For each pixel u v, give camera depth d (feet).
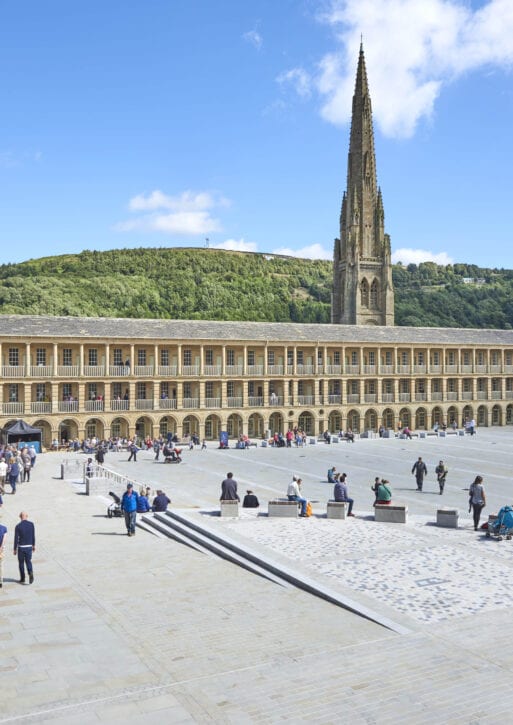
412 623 55.93
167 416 241.14
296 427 265.95
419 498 128.88
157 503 101.96
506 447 220.84
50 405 217.36
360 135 383.04
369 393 287.69
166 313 522.47
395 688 44.21
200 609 59.72
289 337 266.36
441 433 260.83
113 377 228.84
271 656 49.24
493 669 47.21
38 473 155.12
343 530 91.71
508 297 623.36
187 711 40.91
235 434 259.19
